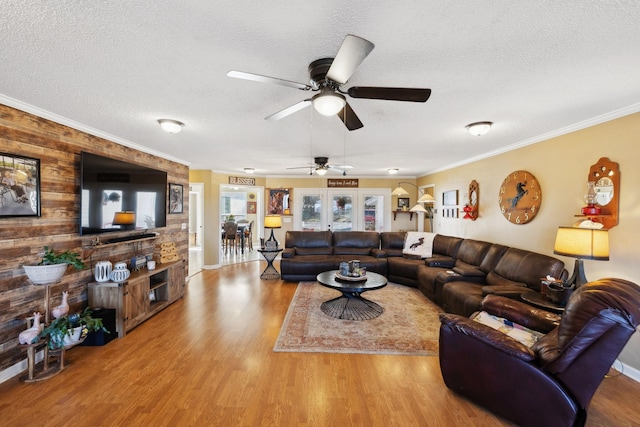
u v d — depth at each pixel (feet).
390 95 5.41
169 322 11.13
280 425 5.90
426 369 8.00
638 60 5.49
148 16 4.27
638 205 7.65
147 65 5.77
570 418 5.19
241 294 14.82
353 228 24.61
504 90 6.89
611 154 8.34
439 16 4.27
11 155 7.48
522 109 8.13
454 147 13.11
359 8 4.11
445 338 6.88
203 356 8.59
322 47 5.14
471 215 15.52
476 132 9.53
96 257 10.44
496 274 11.85
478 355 6.32
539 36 4.76
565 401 5.23
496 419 6.12
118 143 11.62
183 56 5.43
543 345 5.94
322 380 7.44
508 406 5.91
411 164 18.26
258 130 10.37
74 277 9.50
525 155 11.85
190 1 3.95
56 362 8.18
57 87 6.77
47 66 5.78
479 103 7.70
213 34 4.74
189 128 10.12
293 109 6.26
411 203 24.58
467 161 16.38
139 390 6.98
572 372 5.19
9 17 4.25
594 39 4.83
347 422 6.00
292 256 18.04
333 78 4.89
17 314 7.71
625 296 4.99
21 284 7.80
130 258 12.31
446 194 19.16
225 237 26.73
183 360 8.35
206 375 7.61
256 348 9.09
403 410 6.38
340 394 6.89
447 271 13.21
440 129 10.17
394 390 7.07
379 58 5.47
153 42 4.97
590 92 6.96
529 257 10.57
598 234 7.47
